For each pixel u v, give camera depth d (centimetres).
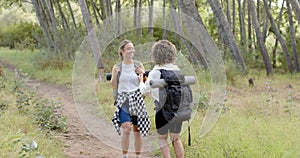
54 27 1958
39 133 623
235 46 1564
